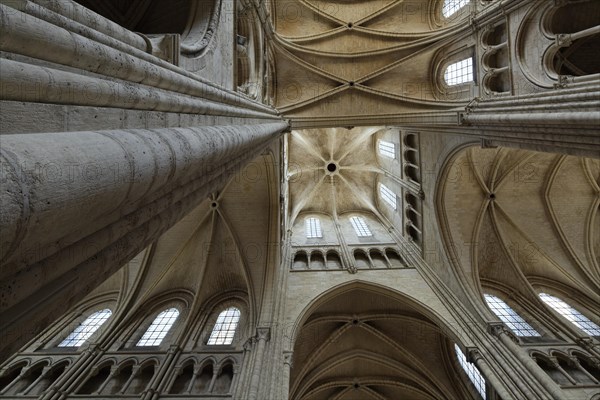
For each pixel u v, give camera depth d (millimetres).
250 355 10891
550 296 15320
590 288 14938
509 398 9633
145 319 14164
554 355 11633
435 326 14492
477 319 12570
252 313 12914
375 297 15711
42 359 12062
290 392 14547
